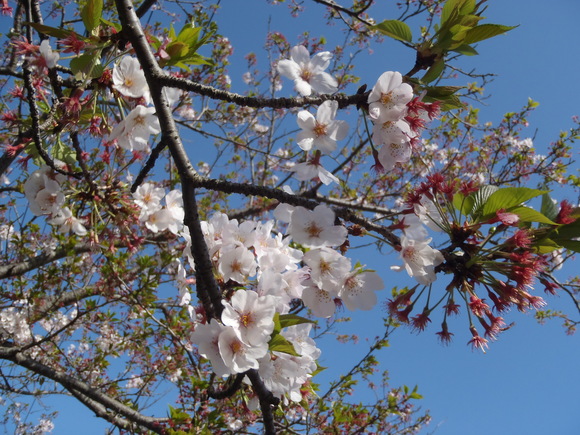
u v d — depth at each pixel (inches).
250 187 24.5
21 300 57.4
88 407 52.5
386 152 24.8
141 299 52.9
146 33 28.7
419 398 56.6
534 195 24.3
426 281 24.2
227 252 25.0
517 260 24.2
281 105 25.1
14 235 57.7
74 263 55.2
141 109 27.3
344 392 56.3
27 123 30.8
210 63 29.2
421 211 24.8
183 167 25.3
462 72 61.1
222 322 23.3
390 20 25.4
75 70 26.5
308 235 23.9
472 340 25.5
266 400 23.2
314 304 25.0
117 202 29.6
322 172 25.4
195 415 37.9
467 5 25.1
